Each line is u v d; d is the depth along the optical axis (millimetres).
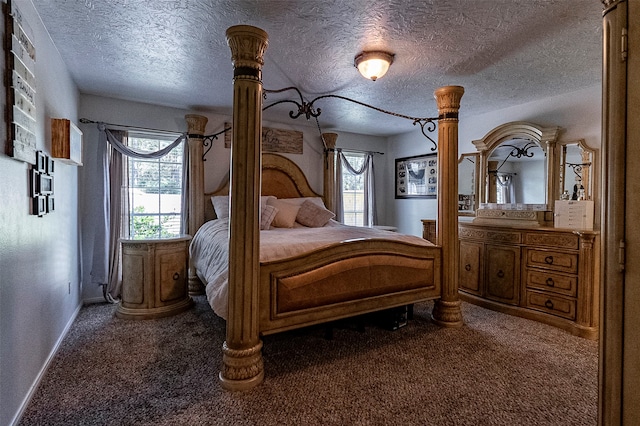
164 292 3271
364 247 2615
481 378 2119
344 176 5535
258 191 2057
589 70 2896
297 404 1835
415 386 2021
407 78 3133
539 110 3717
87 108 3615
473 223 3795
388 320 2934
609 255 1131
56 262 2541
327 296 2428
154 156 3879
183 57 2705
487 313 3404
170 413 1748
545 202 3564
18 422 1665
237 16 2098
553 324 3033
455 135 3023
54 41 2438
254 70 2000
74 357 2365
